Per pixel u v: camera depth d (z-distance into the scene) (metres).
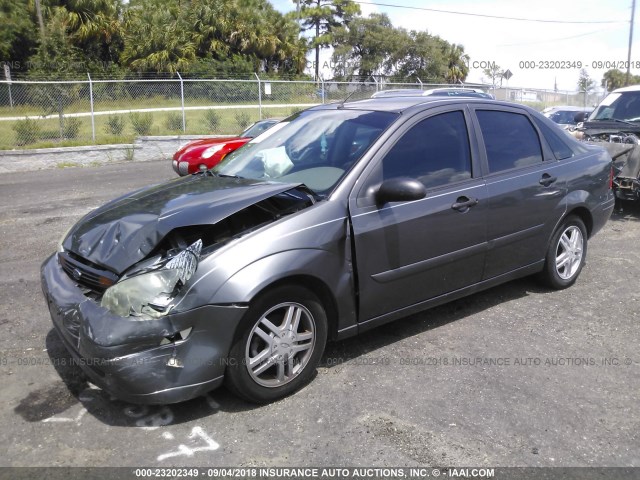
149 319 2.93
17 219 8.32
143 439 3.05
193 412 3.29
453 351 4.04
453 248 4.10
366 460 2.88
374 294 3.73
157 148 17.02
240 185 3.85
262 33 41.59
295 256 3.28
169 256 3.13
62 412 3.29
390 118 4.07
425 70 49.28
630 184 7.41
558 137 5.08
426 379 3.66
